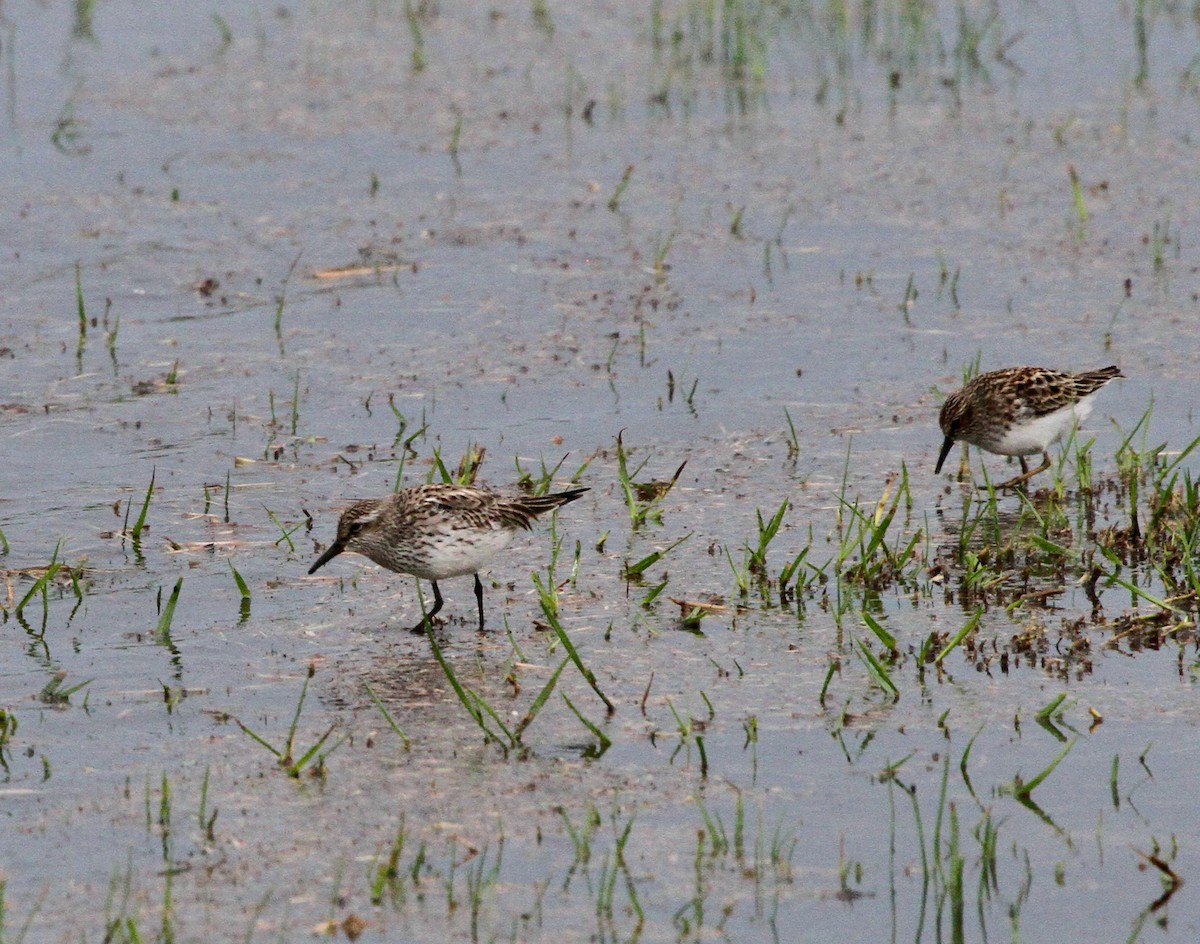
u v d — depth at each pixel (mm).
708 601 14367
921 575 14922
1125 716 12219
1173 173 26188
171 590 14680
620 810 10984
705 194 25719
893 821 10875
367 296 22234
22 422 18453
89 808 10906
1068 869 10398
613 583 14805
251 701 12555
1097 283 22359
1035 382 16688
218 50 31766
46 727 12070
